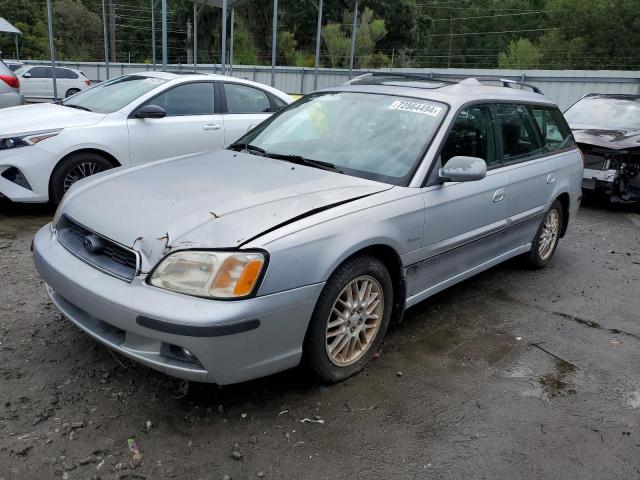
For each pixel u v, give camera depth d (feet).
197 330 7.94
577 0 165.89
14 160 18.16
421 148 11.87
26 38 155.02
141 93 21.16
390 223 10.43
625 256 20.31
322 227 9.27
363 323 10.53
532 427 9.62
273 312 8.57
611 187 26.23
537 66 159.63
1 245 16.49
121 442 8.41
